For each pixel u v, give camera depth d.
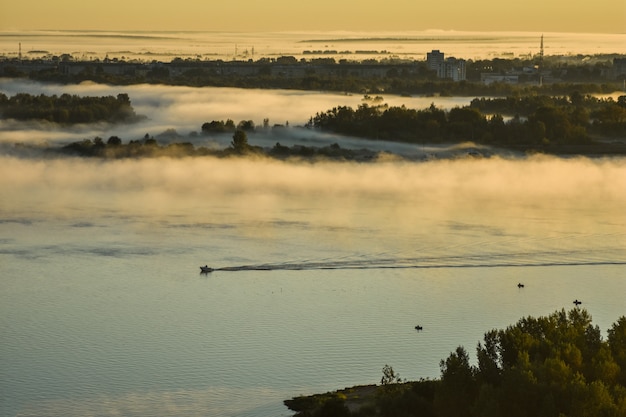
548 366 160.88
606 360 166.25
